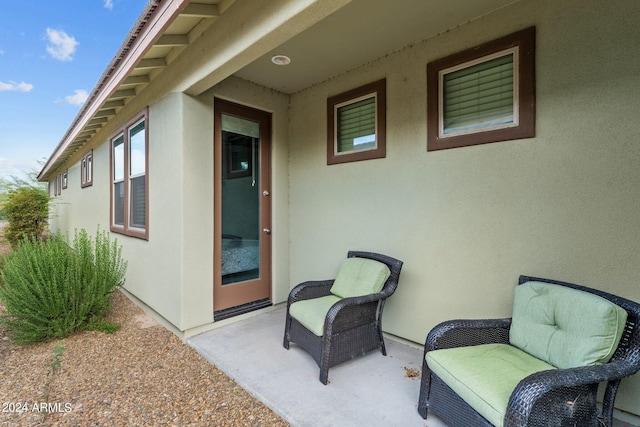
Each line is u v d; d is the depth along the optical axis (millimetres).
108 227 5344
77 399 2127
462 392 1537
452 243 2584
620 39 1854
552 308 1750
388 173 3000
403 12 2342
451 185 2584
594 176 1949
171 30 2699
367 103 3215
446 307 2625
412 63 2809
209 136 3256
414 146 2807
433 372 1791
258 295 3820
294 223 4000
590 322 1519
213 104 3305
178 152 3062
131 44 2639
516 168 2252
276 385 2227
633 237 1828
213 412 1989
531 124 2174
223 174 3475
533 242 2188
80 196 7770
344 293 2797
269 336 3082
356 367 2473
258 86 3703
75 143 6965
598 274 1941
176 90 3078
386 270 2639
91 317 3398
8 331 3266
